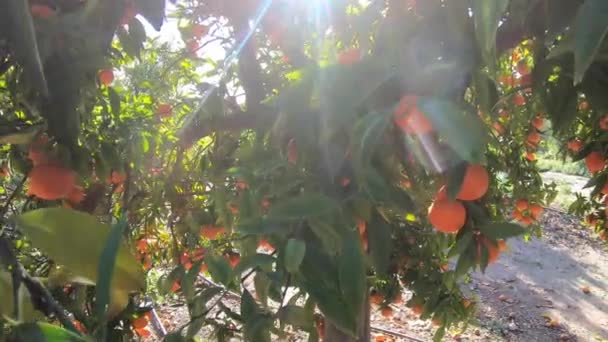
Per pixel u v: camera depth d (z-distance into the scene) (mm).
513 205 3701
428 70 906
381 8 1324
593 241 8984
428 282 2570
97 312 560
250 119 1873
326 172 958
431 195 1053
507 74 2217
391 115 786
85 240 664
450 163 868
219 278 930
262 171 1092
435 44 959
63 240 660
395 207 894
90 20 983
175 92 2963
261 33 1866
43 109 987
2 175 2162
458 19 921
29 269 1633
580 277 7500
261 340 879
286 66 1816
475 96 1042
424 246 2584
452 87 906
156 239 3107
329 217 803
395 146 938
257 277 952
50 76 965
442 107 739
